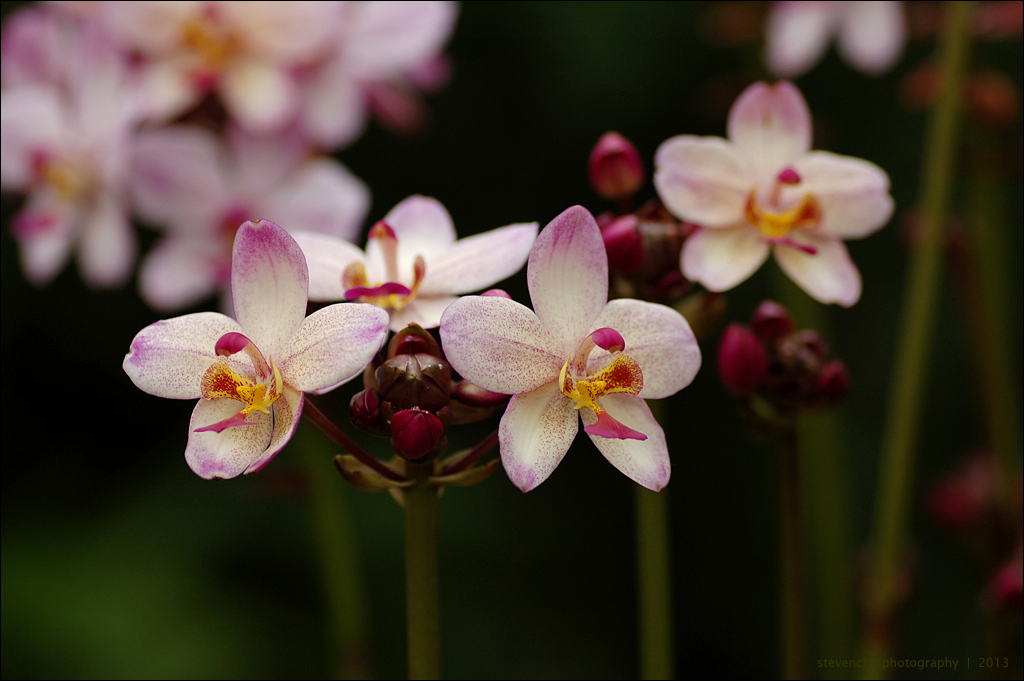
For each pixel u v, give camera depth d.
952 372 1.01
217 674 0.85
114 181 0.62
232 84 0.61
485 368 0.43
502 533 0.97
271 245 0.43
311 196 0.63
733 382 0.48
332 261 0.46
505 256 0.46
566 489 1.01
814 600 0.76
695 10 1.02
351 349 0.43
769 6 0.76
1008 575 0.54
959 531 0.61
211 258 0.63
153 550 0.91
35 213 0.64
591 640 0.97
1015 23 0.60
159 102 0.59
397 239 0.47
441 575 0.96
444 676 0.94
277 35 0.61
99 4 0.61
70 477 1.02
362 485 0.45
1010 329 1.01
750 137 0.48
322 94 0.64
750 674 1.00
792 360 0.48
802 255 0.48
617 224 0.47
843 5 0.71
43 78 0.65
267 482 0.58
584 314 0.44
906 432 0.54
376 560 0.93
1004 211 1.01
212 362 0.44
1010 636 0.54
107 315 1.01
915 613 0.92
